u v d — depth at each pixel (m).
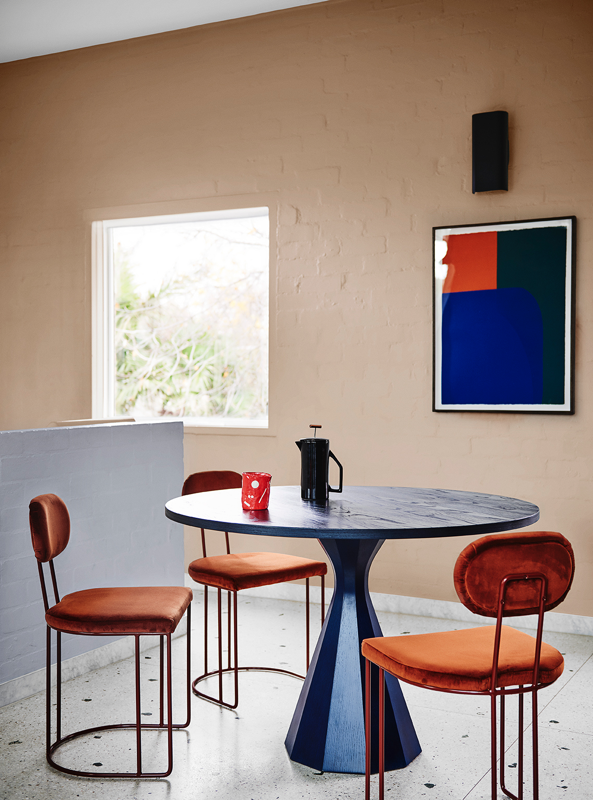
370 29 4.03
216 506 2.23
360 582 2.32
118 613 2.16
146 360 4.86
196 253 4.73
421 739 2.47
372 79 4.03
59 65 4.85
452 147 3.86
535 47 3.69
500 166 3.67
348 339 4.10
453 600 3.87
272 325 4.28
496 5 3.76
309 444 2.35
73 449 2.96
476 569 1.65
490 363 3.76
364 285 4.05
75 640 3.01
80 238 4.82
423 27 3.91
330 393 4.14
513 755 2.35
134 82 4.64
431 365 3.91
